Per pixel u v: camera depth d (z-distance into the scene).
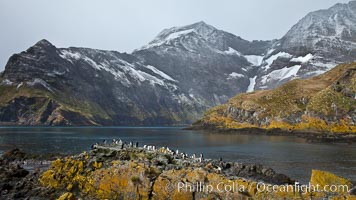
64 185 37.94
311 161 78.44
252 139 158.25
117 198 34.84
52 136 171.12
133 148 45.41
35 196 36.62
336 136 149.88
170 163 38.66
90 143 127.75
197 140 152.62
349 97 184.25
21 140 139.12
